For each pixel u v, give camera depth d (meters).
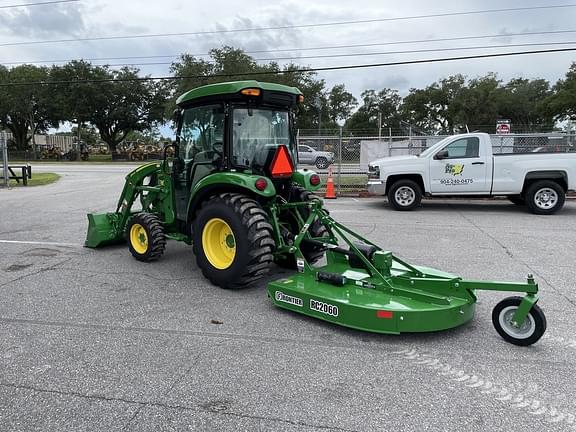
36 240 8.34
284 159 5.53
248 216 5.06
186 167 6.12
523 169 11.05
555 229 9.12
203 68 48.06
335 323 4.16
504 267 6.31
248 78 47.56
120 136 72.25
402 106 72.31
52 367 3.54
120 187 19.16
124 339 4.03
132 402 3.05
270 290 4.72
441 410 2.95
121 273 6.12
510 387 3.22
